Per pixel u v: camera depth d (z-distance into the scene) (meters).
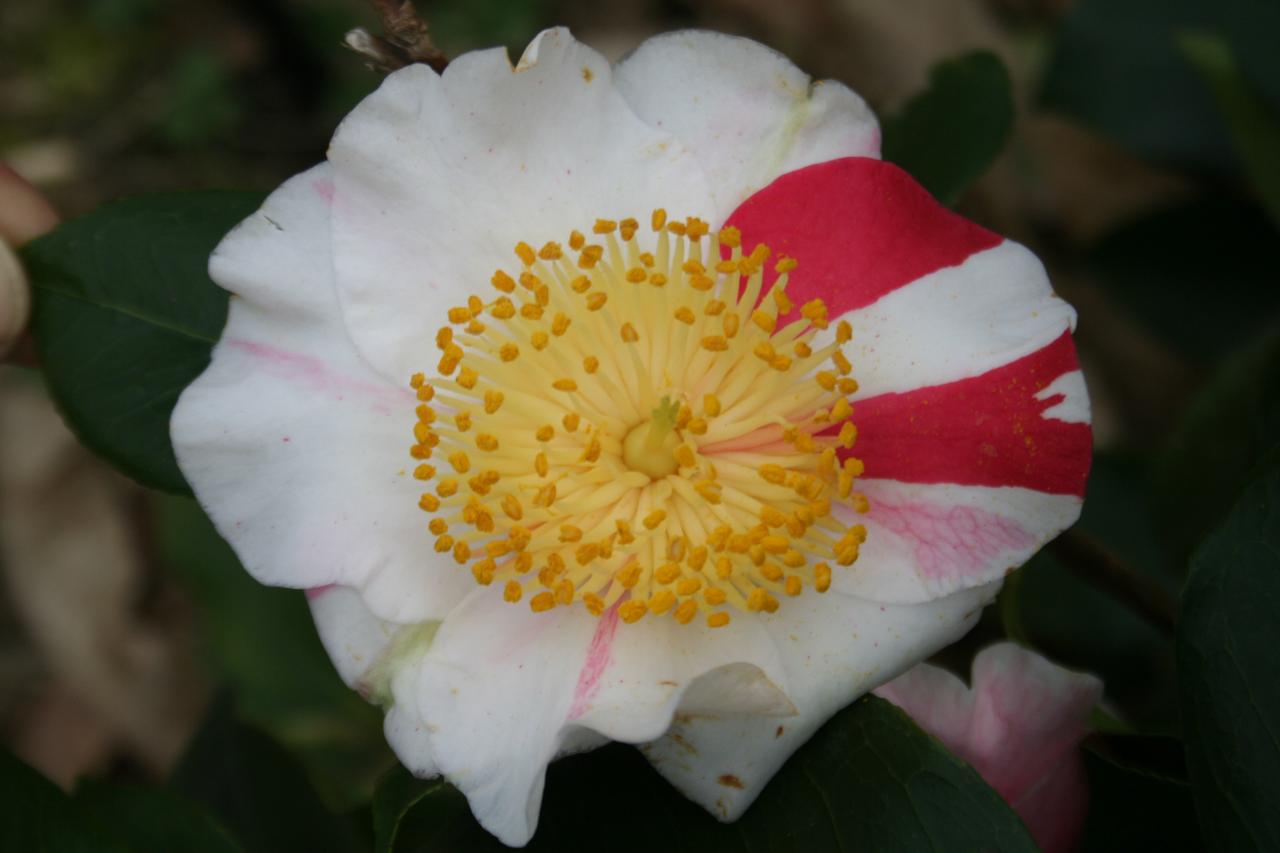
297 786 0.34
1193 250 0.40
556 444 0.27
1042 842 0.29
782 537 0.26
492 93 0.26
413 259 0.27
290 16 0.51
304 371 0.27
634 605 0.26
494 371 0.27
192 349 0.30
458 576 0.27
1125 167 0.45
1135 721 0.35
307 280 0.27
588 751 0.27
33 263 0.30
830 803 0.27
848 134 0.27
